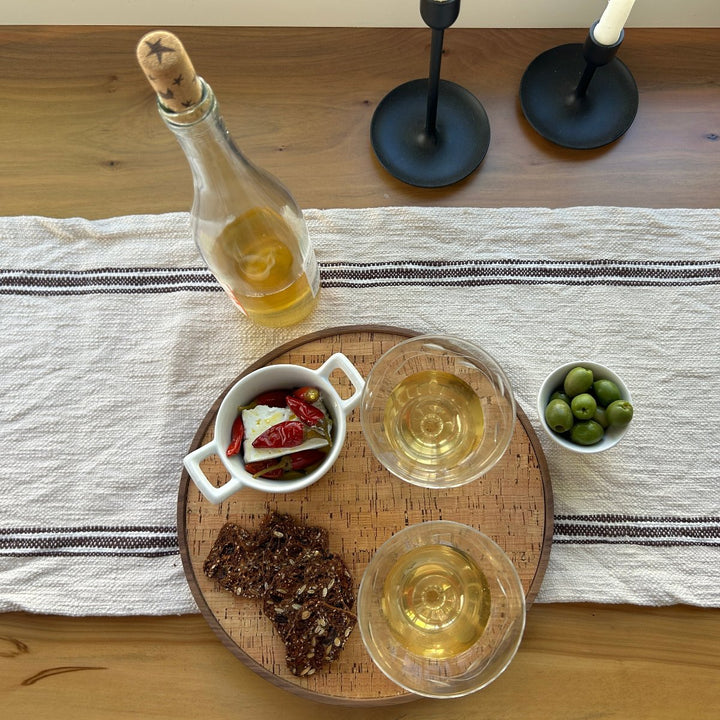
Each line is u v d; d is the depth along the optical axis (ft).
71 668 1.89
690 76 2.28
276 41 2.31
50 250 2.11
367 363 1.95
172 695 1.87
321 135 2.24
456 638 1.81
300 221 1.88
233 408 1.78
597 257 2.09
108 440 2.00
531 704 1.84
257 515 1.87
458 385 1.91
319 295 2.08
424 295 2.07
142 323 2.07
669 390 2.01
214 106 1.41
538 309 2.06
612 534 1.91
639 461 1.96
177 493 1.96
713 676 1.85
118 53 2.31
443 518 1.86
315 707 1.85
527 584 1.82
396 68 2.29
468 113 2.22
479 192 2.19
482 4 2.23
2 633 1.91
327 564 1.83
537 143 2.23
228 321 2.07
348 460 1.90
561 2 2.22
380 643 1.75
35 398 2.03
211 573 1.82
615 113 2.22
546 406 1.89
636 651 1.87
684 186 2.18
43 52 2.32
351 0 2.23
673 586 1.88
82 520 1.95
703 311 2.05
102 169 2.22
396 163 2.18
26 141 2.24
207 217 1.76
